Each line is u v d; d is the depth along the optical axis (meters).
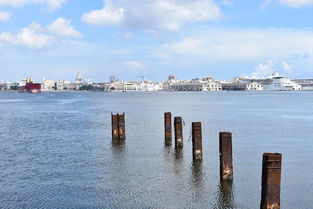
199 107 100.12
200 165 25.97
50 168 25.38
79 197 19.17
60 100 161.88
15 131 46.56
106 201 18.59
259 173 23.89
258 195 19.55
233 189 20.48
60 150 32.25
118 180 22.25
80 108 98.25
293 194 19.95
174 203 18.34
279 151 31.75
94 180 22.28
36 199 18.91
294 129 47.16
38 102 140.12
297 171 24.77
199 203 18.36
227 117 66.12
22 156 29.62
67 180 22.30
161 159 28.06
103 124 54.53
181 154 29.92
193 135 27.56
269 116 68.00
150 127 49.41
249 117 65.94
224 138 22.02
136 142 36.09
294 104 114.75
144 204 18.20
